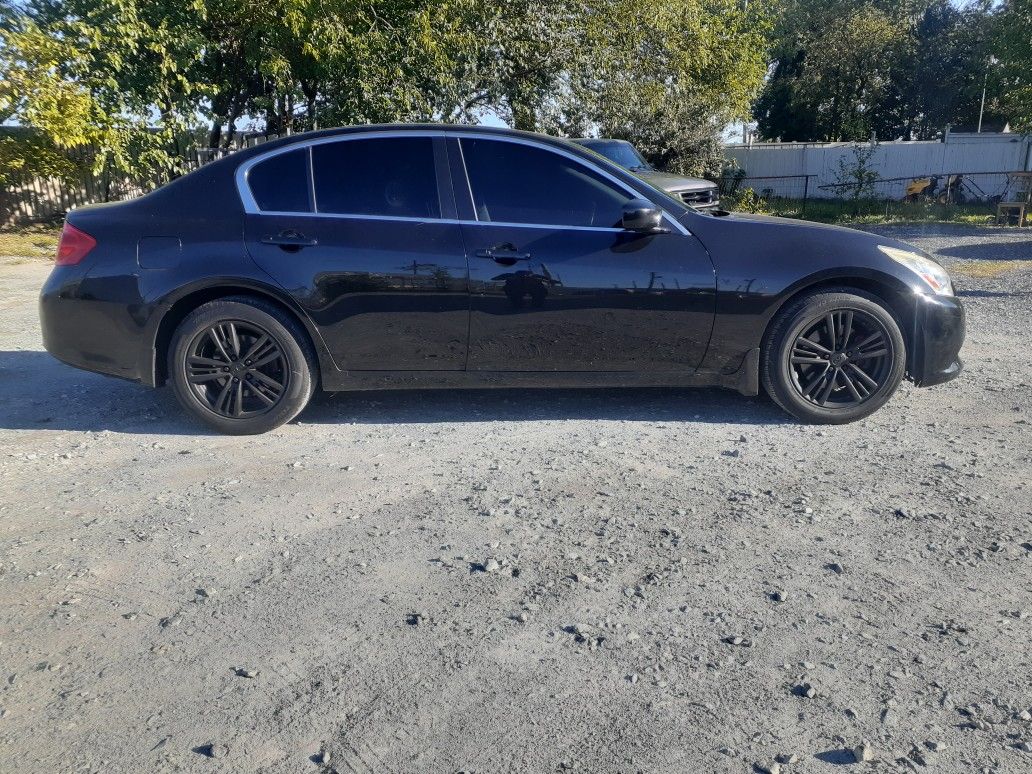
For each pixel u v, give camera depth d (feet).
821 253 15.25
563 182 15.62
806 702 7.58
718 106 82.64
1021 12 74.33
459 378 15.72
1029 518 11.41
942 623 8.85
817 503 11.98
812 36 141.18
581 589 9.62
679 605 9.26
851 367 15.49
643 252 15.21
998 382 18.74
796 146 105.81
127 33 49.39
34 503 12.34
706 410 16.74
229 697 7.73
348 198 15.57
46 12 49.42
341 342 15.44
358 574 10.06
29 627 8.93
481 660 8.27
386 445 14.84
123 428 16.14
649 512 11.72
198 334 15.28
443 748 7.03
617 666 8.15
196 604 9.40
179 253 15.31
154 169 54.65
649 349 15.43
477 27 60.18
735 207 84.48
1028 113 76.54
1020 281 34.83
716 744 7.04
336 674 8.07
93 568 10.26
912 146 98.48
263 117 65.87
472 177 15.62
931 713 7.40
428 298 15.24
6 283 36.88
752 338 15.31
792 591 9.53
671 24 68.39
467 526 11.35
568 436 15.15
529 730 7.25
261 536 11.14
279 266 15.16
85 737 7.19
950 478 12.90
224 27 56.90
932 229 67.36
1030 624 8.81
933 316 15.38
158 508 12.11
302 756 6.94
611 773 6.72
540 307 15.24
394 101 56.90
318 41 54.80
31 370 21.01
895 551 10.48
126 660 8.32
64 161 53.83
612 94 65.41
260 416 15.52
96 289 15.39
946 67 140.26
